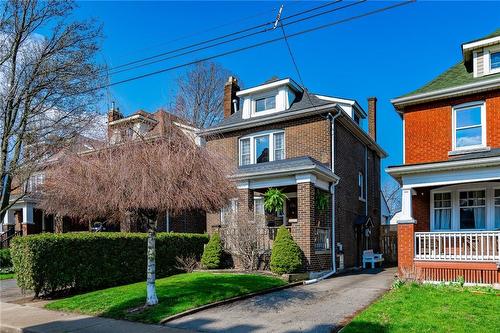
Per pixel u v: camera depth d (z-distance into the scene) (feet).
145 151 28.71
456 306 28.09
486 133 43.55
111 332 25.29
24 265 37.47
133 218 33.06
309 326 25.55
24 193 54.95
